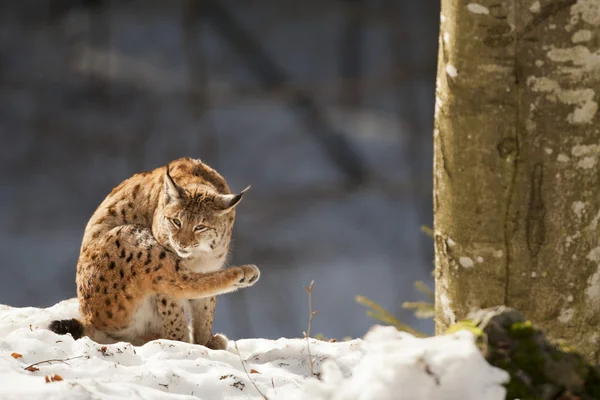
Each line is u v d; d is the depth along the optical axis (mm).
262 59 49219
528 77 7645
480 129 7852
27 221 38875
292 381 8000
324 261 37812
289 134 45062
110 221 10516
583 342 8078
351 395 6055
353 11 48969
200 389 7652
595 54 7566
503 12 7582
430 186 41875
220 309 35062
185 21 44938
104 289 10133
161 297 10039
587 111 7652
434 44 46156
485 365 5980
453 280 8312
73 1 50094
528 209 7848
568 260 7910
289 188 41656
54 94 45625
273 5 51656
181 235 9867
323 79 49156
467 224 8078
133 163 42688
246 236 38781
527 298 8000
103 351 8297
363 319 34469
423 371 5906
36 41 48406
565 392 6180
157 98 45281
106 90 45594
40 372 7566
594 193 7824
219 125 45125
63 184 41312
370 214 40781
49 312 10695
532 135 7719
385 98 47688
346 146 44188
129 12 50781
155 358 8430
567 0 7488
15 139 43188
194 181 10727
